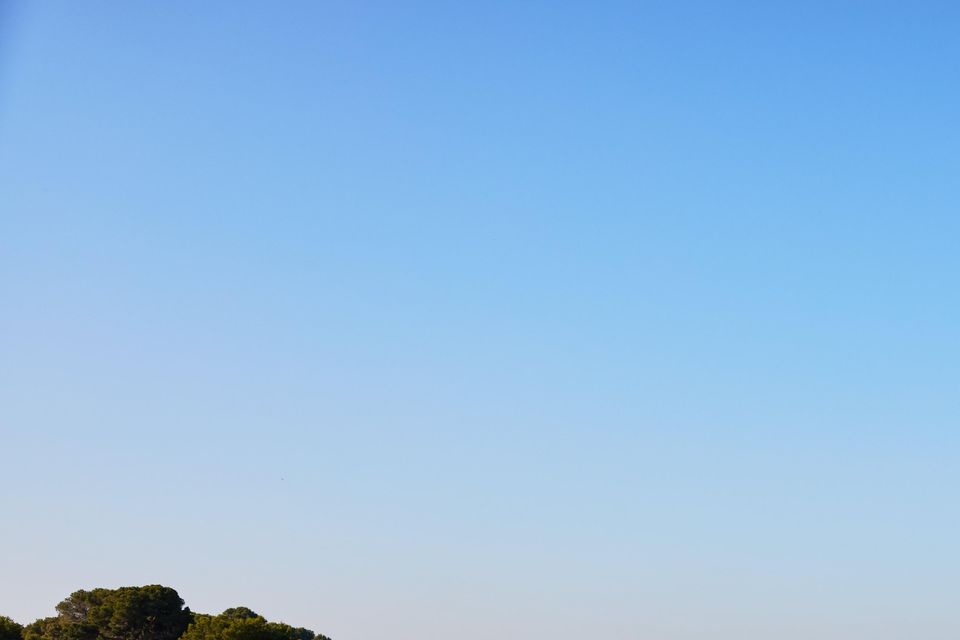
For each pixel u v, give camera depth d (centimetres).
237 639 13775
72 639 16038
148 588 16538
